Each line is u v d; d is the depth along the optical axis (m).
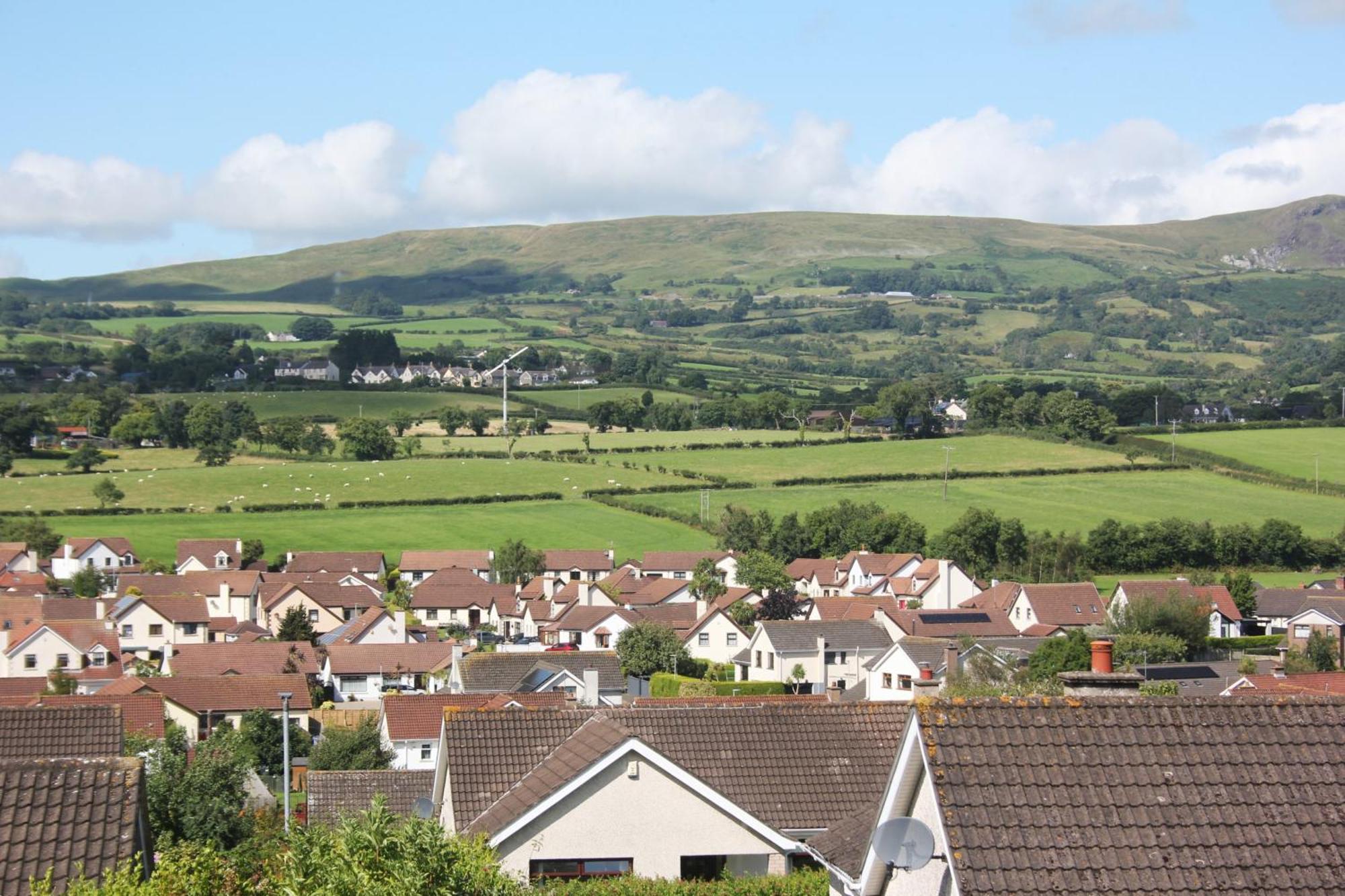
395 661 183.38
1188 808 27.56
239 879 39.84
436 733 115.88
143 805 36.69
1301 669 151.62
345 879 34.91
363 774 73.19
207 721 142.25
